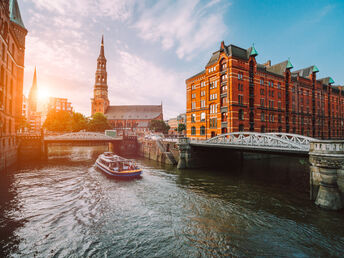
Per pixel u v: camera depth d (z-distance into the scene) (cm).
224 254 888
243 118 3256
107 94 11812
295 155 1642
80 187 1950
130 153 5138
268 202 1483
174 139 3994
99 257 883
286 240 984
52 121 6912
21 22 3562
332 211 1205
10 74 2742
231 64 3158
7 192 1784
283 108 3931
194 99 4053
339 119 5278
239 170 2705
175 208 1415
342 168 1209
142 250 929
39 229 1130
